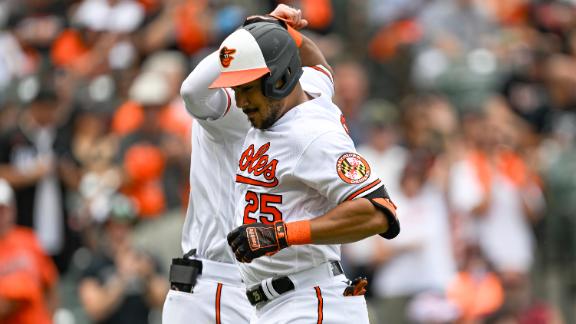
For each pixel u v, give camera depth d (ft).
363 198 61.05
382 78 179.42
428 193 130.52
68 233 133.59
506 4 191.93
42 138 136.46
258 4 170.50
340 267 66.18
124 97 158.71
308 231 60.80
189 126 142.92
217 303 71.72
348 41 181.78
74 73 166.09
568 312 141.18
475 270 131.64
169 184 134.10
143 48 167.94
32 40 178.09
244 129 71.41
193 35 166.61
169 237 121.19
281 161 62.59
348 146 62.13
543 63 167.73
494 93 164.66
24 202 131.23
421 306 127.13
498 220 135.64
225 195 71.82
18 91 154.30
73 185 135.33
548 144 154.40
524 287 134.72
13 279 110.22
